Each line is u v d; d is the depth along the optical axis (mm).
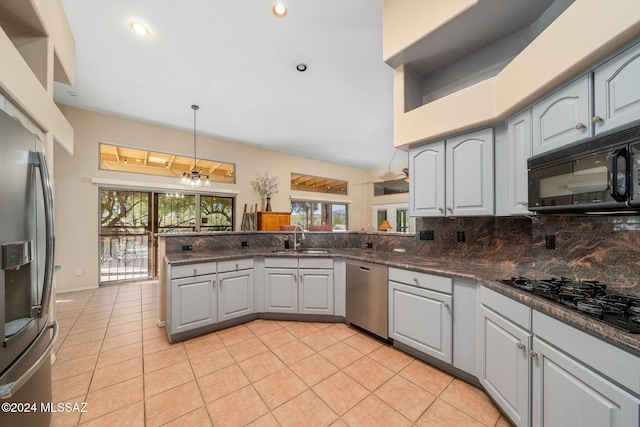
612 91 1114
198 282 2453
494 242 2178
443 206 2195
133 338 2451
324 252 3018
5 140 942
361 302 2555
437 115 2137
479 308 1686
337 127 5051
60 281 4016
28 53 1747
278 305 2869
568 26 1247
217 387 1739
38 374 1209
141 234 4848
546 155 1404
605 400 885
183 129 5156
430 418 1477
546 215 1665
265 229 5066
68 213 4090
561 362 1057
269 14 2215
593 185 1142
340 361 2062
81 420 1443
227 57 2820
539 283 1438
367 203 9188
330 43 2600
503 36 2025
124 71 3094
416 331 2064
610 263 1437
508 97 1674
